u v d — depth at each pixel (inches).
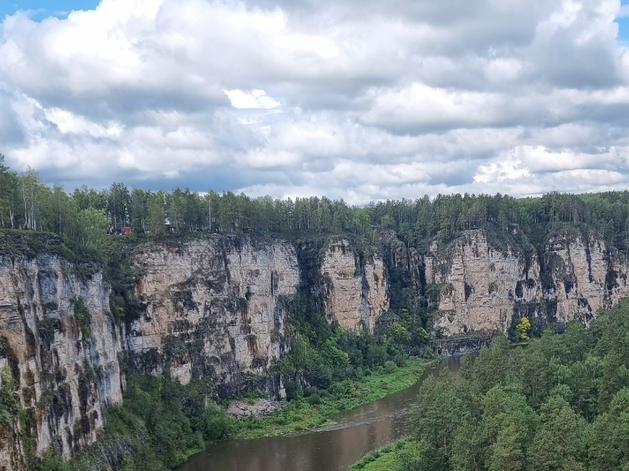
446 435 4136.3
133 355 5876.0
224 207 7549.2
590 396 4505.4
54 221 5157.5
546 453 3516.2
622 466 3472.0
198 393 6220.5
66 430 3959.2
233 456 5408.5
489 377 5014.8
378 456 5073.8
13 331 3563.0
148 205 7322.8
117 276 6018.7
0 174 4808.1
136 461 4650.6
